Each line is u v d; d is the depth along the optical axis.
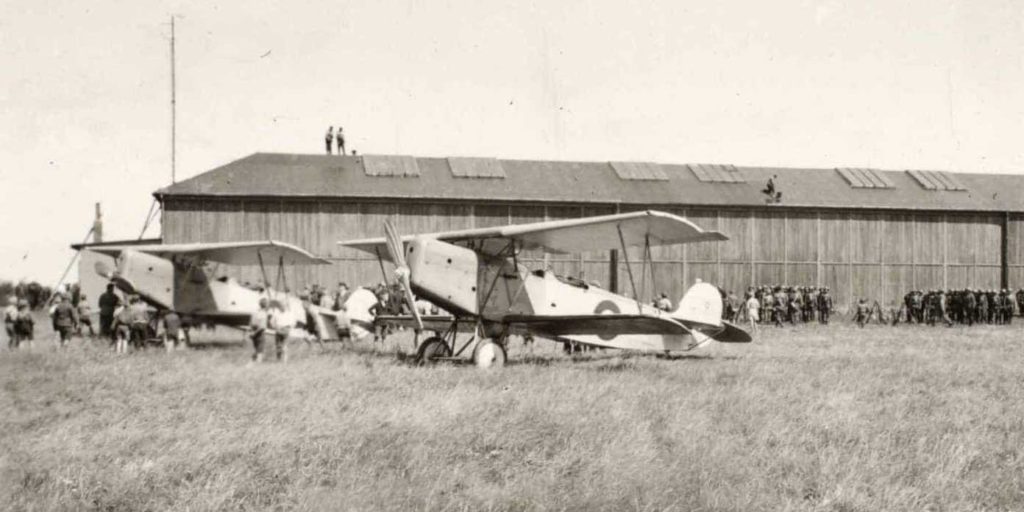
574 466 7.36
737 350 20.66
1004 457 8.06
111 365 14.94
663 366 15.52
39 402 10.94
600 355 18.52
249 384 12.35
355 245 19.23
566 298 16.77
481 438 8.42
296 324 22.17
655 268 38.88
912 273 41.16
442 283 15.00
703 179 41.16
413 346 20.64
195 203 34.84
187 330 20.41
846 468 7.24
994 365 16.45
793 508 6.21
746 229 39.66
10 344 19.38
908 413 10.42
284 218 35.47
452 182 37.69
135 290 19.86
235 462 7.43
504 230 15.27
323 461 7.48
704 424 9.23
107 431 8.71
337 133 41.91
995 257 42.03
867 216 40.78
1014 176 46.25
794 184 41.91
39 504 6.32
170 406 10.45
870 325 35.44
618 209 37.81
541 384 12.17
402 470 7.23
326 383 12.42
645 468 7.11
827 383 13.14
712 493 6.48
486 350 14.96
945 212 41.47
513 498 6.41
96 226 39.56
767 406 10.54
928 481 6.95
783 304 35.28
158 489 6.76
